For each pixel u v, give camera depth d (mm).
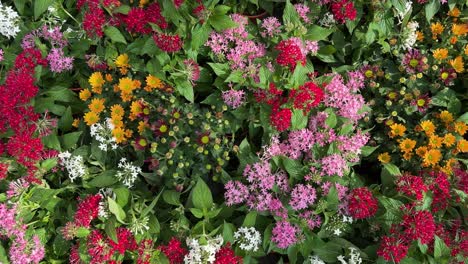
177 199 1005
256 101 1060
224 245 987
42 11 1066
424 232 938
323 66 1175
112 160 1090
